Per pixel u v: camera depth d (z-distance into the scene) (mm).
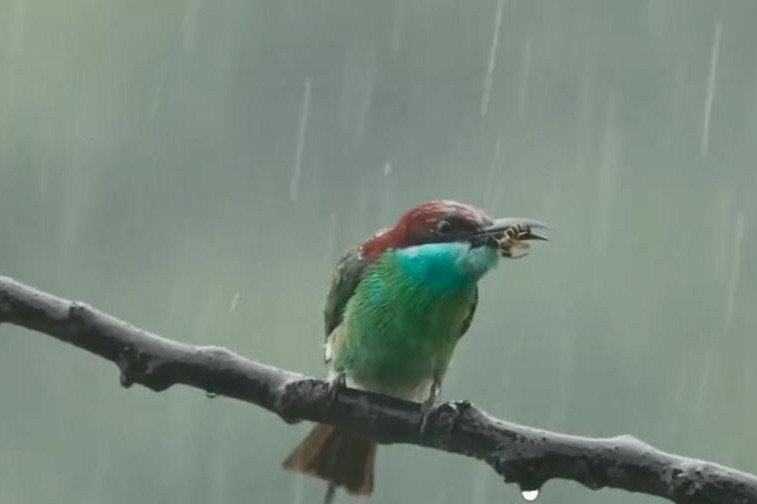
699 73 22312
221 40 20969
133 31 20344
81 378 16500
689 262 18328
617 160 20281
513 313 16938
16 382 16484
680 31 22453
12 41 19781
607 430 15914
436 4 22375
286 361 17547
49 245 18750
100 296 18516
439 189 21078
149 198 19406
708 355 16516
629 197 19328
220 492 15898
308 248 19609
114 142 19797
